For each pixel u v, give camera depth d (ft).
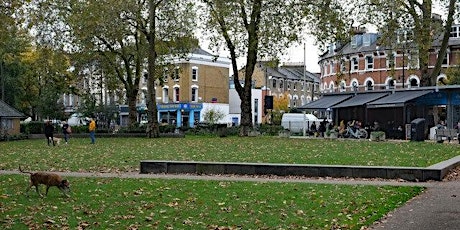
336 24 128.77
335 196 44.34
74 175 61.11
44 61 162.61
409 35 129.08
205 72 257.34
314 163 66.69
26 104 217.36
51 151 98.63
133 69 188.44
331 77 246.68
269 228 33.09
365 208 39.06
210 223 34.53
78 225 34.32
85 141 134.41
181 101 250.78
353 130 142.92
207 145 105.40
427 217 36.27
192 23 157.79
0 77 193.98
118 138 149.48
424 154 78.79
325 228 32.81
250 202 41.83
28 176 60.54
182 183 53.16
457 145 100.32
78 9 147.43
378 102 142.51
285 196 44.45
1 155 90.89
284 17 131.03
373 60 221.05
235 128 154.92
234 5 130.31
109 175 61.05
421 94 135.44
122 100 222.89
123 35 150.71
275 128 160.86
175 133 160.66
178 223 34.63
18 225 34.37
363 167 57.11
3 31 81.25
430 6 129.29
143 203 41.88
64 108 228.63
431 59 203.82
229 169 61.11
